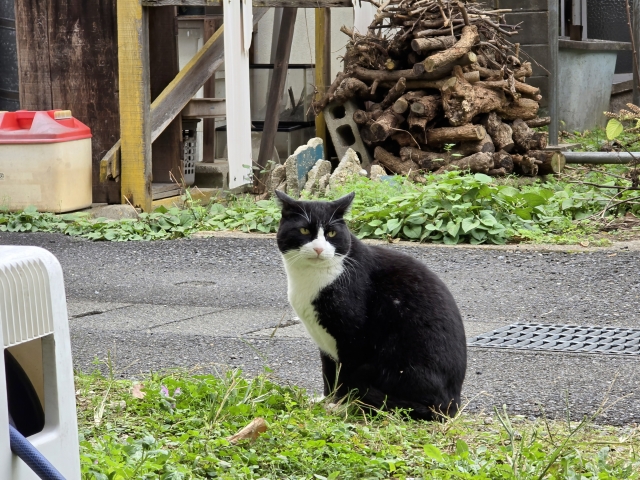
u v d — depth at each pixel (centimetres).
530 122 1143
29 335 233
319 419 403
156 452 343
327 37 1264
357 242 455
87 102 1028
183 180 1057
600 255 783
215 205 995
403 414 423
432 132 1073
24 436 239
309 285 434
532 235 845
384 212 873
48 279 241
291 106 1302
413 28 1076
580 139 1375
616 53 1622
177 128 1077
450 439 391
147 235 906
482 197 879
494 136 1083
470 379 490
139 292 716
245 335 583
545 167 1094
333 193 973
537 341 568
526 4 1253
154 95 1087
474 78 1055
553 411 435
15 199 955
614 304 654
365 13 1185
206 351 543
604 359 524
